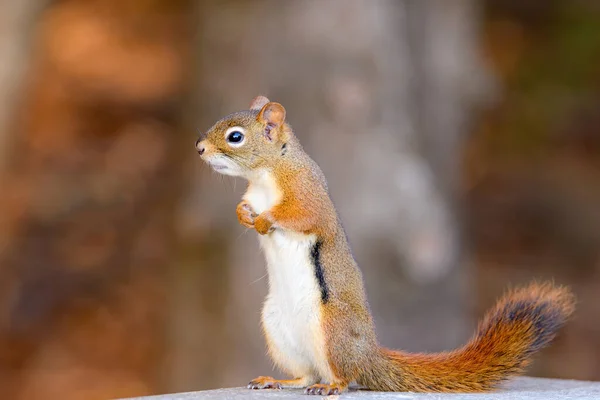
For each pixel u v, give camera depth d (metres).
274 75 14.84
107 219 21.81
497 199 22.97
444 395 8.00
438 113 16.12
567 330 19.53
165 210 21.92
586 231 22.06
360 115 14.66
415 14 15.91
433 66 16.11
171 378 15.71
